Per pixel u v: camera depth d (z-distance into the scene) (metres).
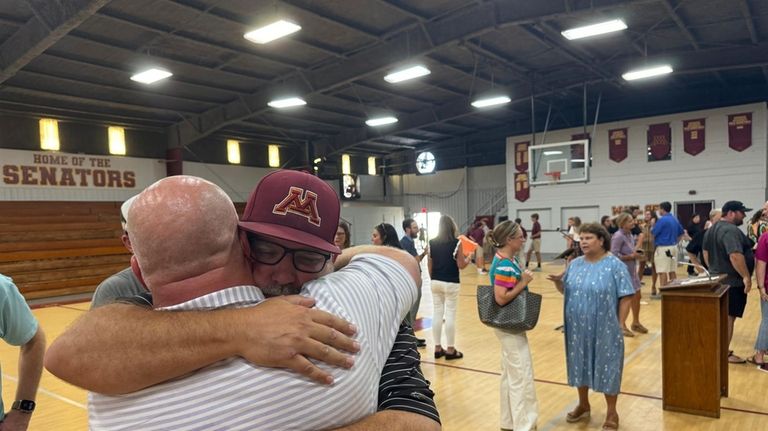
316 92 12.00
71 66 10.64
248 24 9.08
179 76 11.85
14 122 13.00
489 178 20.25
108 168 14.72
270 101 12.85
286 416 0.74
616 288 3.39
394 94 14.57
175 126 15.70
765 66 11.76
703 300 3.67
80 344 0.77
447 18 9.55
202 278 0.81
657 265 8.53
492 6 8.98
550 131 17.34
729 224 4.90
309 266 0.94
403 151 23.08
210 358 0.74
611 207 16.11
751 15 9.73
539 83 14.02
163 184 0.82
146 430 0.73
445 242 5.38
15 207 12.62
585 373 3.50
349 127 18.23
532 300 3.27
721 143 14.38
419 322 7.39
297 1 8.61
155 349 0.74
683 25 10.03
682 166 14.93
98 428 0.76
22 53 8.46
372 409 0.86
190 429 0.72
